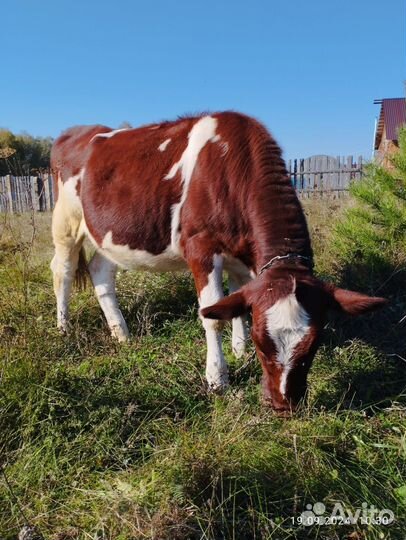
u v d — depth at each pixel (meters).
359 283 4.77
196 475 2.45
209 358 3.60
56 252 4.96
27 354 3.38
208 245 3.67
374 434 2.94
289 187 3.44
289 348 2.76
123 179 4.16
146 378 3.52
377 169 4.95
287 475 2.52
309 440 2.76
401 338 4.02
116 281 5.53
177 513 2.27
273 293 2.83
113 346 4.13
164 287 5.15
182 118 4.20
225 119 3.77
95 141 4.60
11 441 2.85
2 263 5.71
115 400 3.21
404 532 2.23
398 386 3.49
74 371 3.54
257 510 2.34
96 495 2.46
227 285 5.29
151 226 3.98
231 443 2.70
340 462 2.68
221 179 3.57
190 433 2.85
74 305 5.11
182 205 3.80
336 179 14.90
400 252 4.84
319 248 5.70
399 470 2.63
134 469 2.71
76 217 4.77
